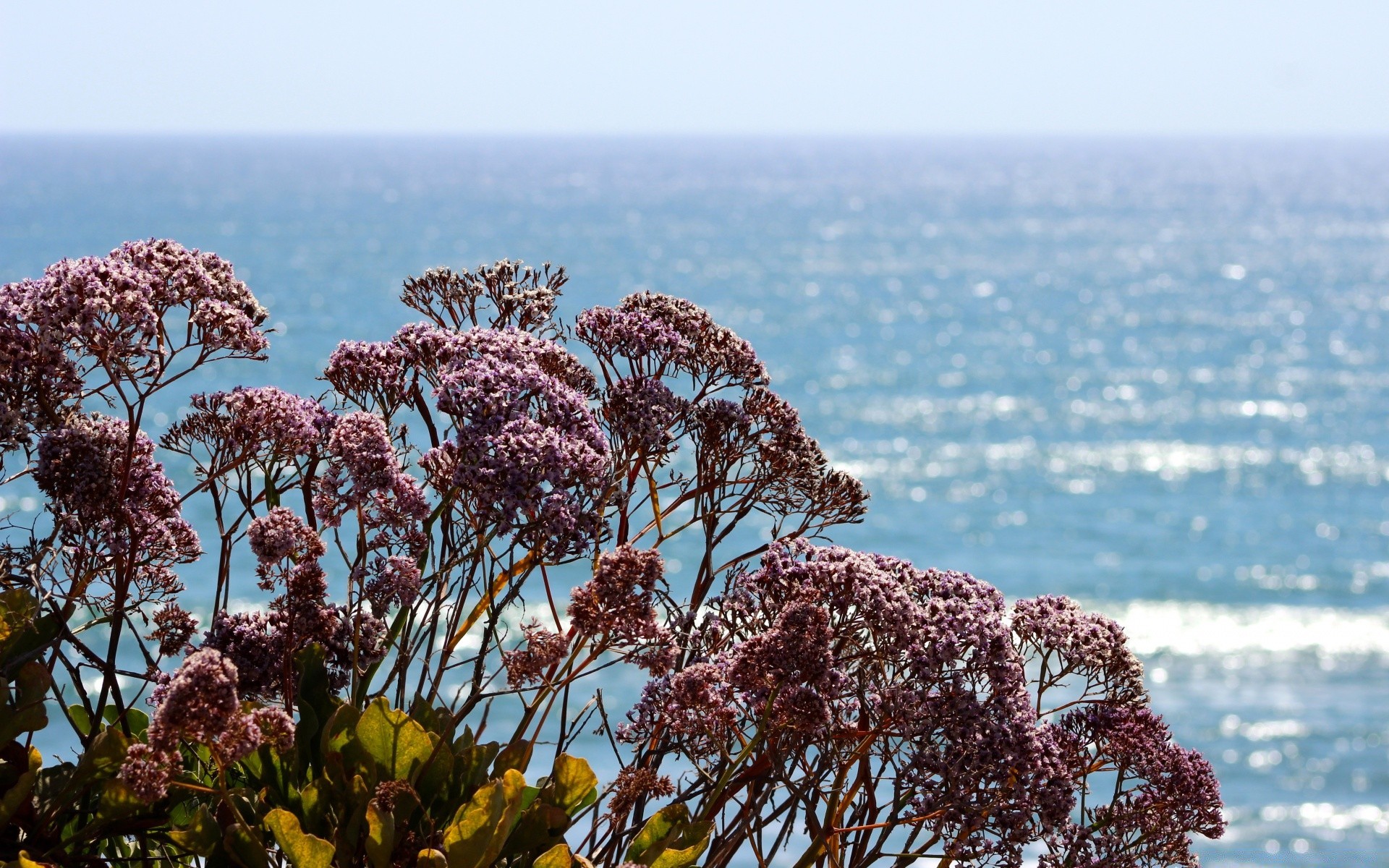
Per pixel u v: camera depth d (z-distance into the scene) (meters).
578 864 4.19
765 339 174.50
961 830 4.32
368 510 4.62
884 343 172.50
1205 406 131.75
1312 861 41.38
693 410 5.52
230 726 3.50
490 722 41.22
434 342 5.13
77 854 4.23
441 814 4.30
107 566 4.59
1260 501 95.44
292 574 4.41
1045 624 5.02
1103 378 147.38
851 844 4.56
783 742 4.68
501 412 4.62
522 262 5.84
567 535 4.58
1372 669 60.28
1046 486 99.69
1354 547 82.50
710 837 4.61
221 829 3.88
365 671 4.77
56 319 4.16
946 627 4.44
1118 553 81.75
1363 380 145.25
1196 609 70.00
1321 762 49.03
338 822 4.17
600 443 4.85
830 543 5.73
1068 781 4.43
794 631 4.23
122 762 4.08
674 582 57.47
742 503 5.50
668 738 4.83
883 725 4.41
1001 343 173.38
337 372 5.16
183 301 4.71
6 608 4.31
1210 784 4.84
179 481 61.59
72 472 4.41
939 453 110.19
